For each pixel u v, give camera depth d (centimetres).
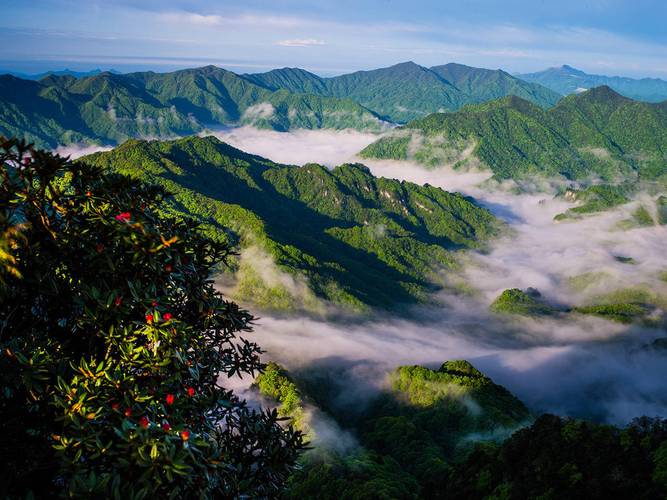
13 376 1190
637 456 4662
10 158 1264
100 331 1314
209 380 1514
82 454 1139
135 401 1227
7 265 1257
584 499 4331
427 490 6488
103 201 1413
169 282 1462
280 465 1496
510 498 4756
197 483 1176
